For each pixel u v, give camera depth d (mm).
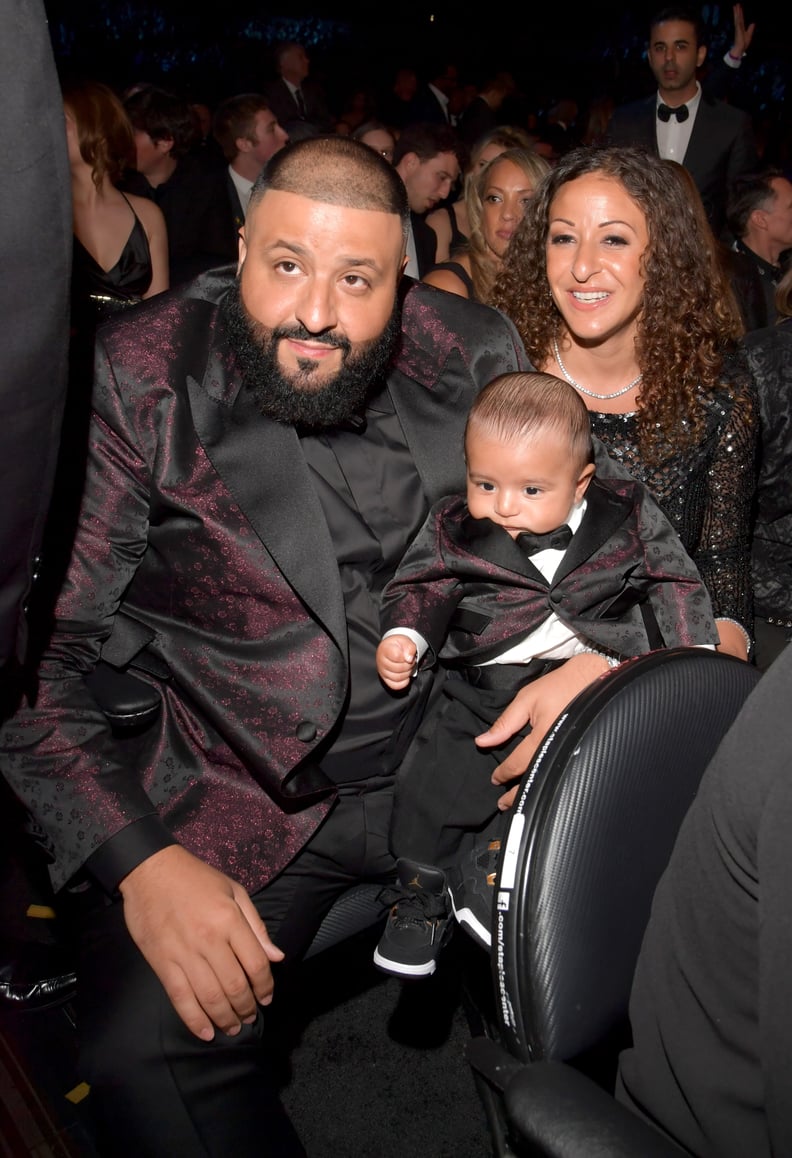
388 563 1560
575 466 1529
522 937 1026
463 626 1574
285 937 1555
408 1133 1819
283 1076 1929
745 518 1895
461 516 1593
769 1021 789
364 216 1268
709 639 1561
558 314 1923
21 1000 1543
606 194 1716
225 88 10336
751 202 3398
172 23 9969
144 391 1400
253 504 1397
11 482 875
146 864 1328
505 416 1499
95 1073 1273
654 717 1081
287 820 1472
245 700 1447
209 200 4434
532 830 1038
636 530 1602
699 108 4555
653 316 1776
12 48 726
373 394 1545
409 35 10914
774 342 2035
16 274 782
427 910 1546
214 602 1457
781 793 771
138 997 1300
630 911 1073
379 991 2133
